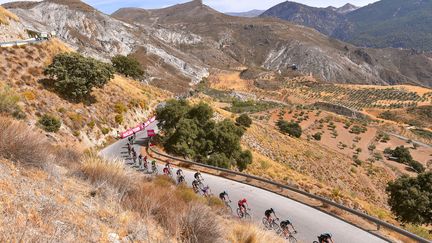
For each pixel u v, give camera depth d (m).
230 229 8.76
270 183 23.52
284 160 66.62
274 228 13.57
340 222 17.03
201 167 31.20
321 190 32.75
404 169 92.69
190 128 45.84
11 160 6.06
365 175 75.31
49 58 53.34
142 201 6.59
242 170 45.06
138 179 8.70
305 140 98.06
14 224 3.55
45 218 4.12
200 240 6.05
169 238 5.55
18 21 63.53
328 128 121.25
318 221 17.08
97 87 59.47
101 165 7.88
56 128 38.81
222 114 85.69
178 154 43.88
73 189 6.16
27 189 4.94
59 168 7.66
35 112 39.47
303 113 136.12
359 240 14.80
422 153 112.00
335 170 72.00
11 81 42.59
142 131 60.34
